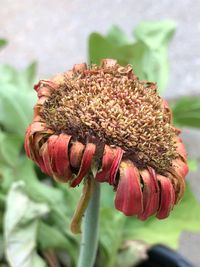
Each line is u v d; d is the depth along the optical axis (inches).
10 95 7.0
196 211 6.3
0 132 6.7
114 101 3.3
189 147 9.7
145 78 6.9
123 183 3.1
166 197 3.2
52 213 6.3
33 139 3.3
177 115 7.2
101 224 6.1
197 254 8.2
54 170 3.1
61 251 6.4
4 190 6.4
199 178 9.2
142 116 3.3
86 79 3.5
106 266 6.2
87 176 3.3
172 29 7.7
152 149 3.2
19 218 6.0
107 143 3.1
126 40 7.5
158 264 6.4
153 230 6.3
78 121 3.2
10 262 5.7
